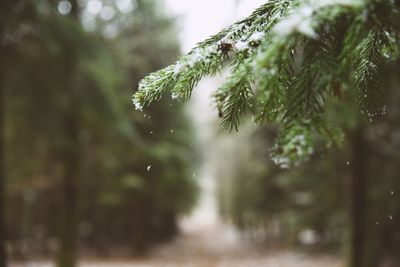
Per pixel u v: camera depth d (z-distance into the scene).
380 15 0.75
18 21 6.35
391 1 0.76
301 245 14.36
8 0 6.12
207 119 17.72
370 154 7.88
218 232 33.72
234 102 1.12
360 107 1.25
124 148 14.36
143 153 15.44
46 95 8.52
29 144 10.55
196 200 22.52
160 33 14.38
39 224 17.75
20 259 16.22
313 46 1.01
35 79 8.17
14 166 11.79
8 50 7.25
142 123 15.69
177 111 17.67
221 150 31.02
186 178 18.98
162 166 17.33
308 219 10.20
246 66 0.82
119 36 11.47
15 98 8.55
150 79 1.00
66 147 9.99
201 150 24.62
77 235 10.74
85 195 16.78
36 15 6.51
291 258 14.41
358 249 7.59
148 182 17.67
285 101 1.06
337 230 9.26
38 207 17.53
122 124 8.98
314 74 0.99
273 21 0.95
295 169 9.55
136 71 13.17
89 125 11.02
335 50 1.07
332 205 9.12
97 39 8.66
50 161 11.80
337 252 10.56
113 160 15.52
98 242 20.34
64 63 7.78
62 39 7.25
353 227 7.65
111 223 20.95
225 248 22.64
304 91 0.99
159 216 24.14
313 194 9.48
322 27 0.97
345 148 7.66
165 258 19.00
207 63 0.97
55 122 9.51
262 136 14.77
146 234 21.81
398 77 4.70
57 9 7.02
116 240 22.64
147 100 0.99
